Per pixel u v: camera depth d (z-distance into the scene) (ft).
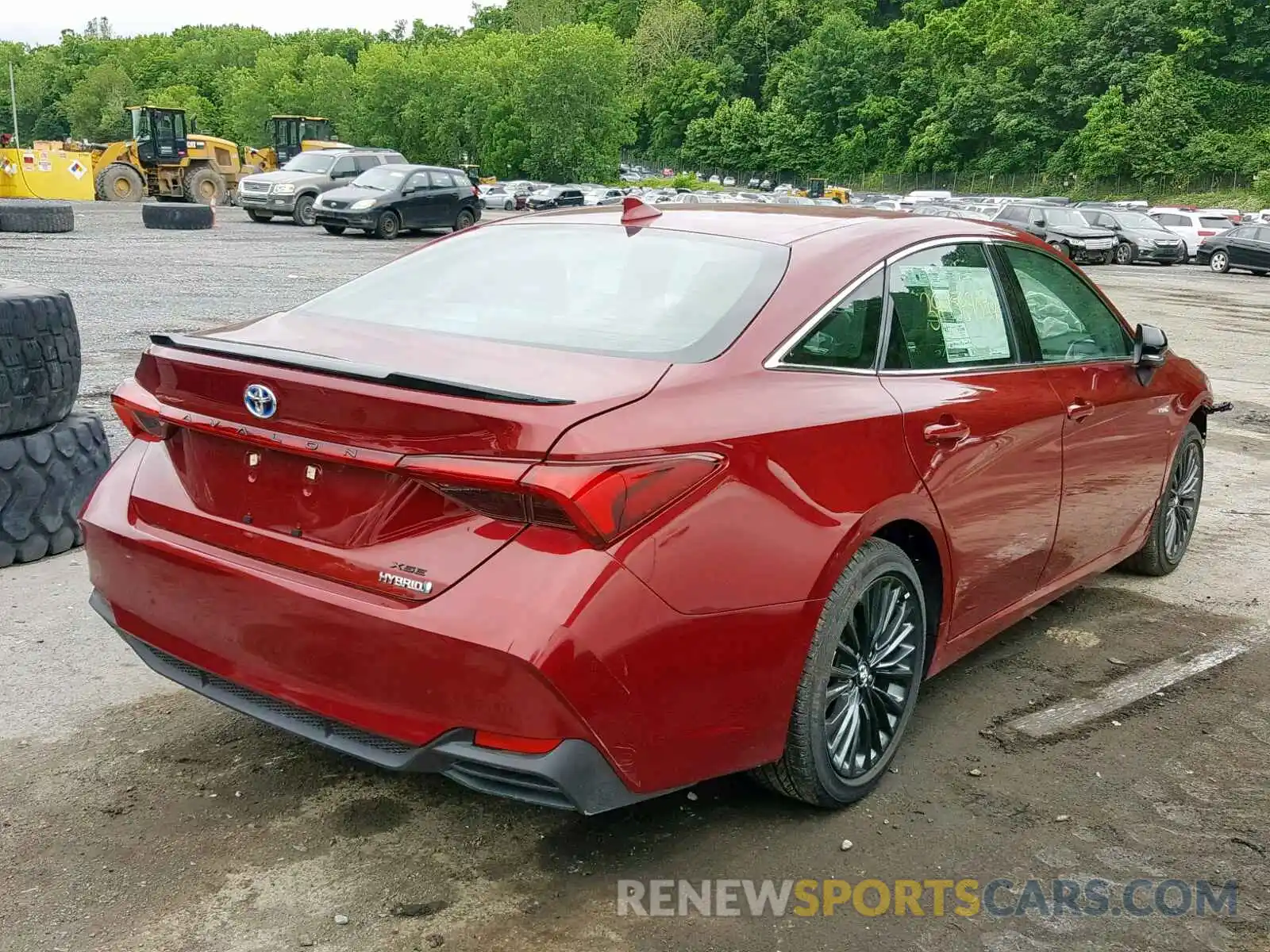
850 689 9.86
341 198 86.17
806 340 9.59
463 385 7.46
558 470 7.38
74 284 45.09
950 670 13.51
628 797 7.98
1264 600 16.44
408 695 7.73
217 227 91.09
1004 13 375.86
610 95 307.37
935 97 378.73
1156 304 65.98
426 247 12.09
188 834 9.29
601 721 7.57
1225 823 10.14
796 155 422.82
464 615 7.45
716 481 8.15
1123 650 14.32
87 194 121.80
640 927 8.29
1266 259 99.09
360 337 9.50
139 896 8.43
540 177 310.04
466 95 321.11
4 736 10.78
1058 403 12.45
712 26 554.87
